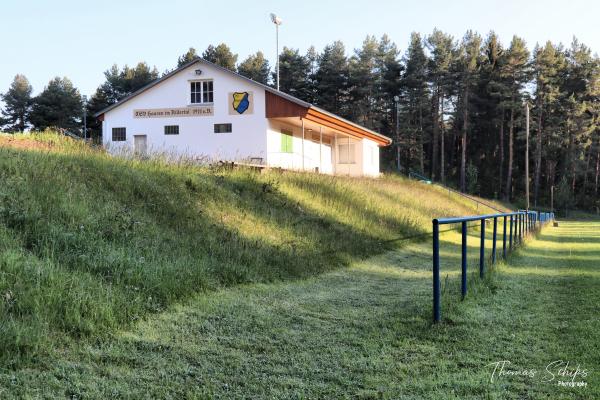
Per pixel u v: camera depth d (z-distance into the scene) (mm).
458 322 5703
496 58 70812
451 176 70500
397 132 61938
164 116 25969
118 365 4133
